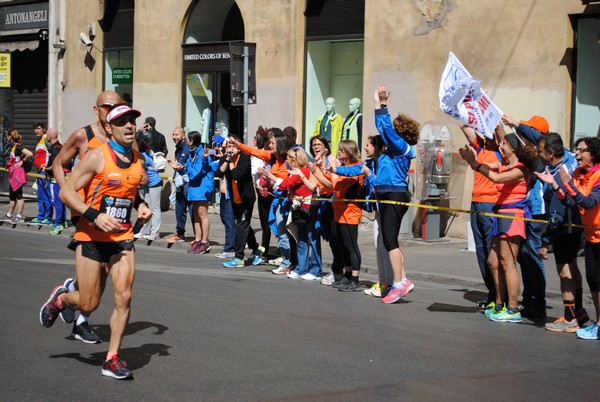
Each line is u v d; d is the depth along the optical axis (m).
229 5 22.55
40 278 11.82
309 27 20.31
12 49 28.31
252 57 17.09
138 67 24.39
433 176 17.00
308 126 20.56
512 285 9.90
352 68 20.02
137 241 17.34
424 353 8.31
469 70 17.31
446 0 17.59
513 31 16.66
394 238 10.93
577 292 9.73
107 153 7.12
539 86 16.36
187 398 6.66
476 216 10.52
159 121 23.94
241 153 14.05
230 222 15.00
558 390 7.20
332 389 7.00
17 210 19.81
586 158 9.15
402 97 18.39
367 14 18.97
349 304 10.83
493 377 7.53
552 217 9.46
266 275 13.34
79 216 7.39
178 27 23.38
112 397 6.65
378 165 11.02
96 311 9.74
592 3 15.59
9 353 7.91
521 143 9.62
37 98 28.08
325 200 12.14
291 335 8.88
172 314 9.77
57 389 6.84
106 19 25.66
